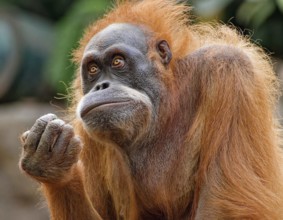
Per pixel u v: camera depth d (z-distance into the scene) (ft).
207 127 33.94
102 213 38.42
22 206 78.38
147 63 35.29
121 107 33.78
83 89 35.63
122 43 35.24
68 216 36.32
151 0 38.22
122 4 38.14
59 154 34.22
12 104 96.53
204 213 33.19
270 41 68.49
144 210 36.42
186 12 38.88
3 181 78.59
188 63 35.53
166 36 36.27
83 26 78.89
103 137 34.37
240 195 32.76
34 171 34.53
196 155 34.58
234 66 34.01
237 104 33.55
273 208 32.86
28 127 80.43
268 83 35.94
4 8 97.14
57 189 35.96
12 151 79.20
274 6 64.80
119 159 36.58
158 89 35.24
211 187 33.30
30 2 100.99
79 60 37.91
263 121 33.94
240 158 33.19
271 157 33.83
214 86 34.01
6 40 93.91
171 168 35.19
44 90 95.25
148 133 35.32
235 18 68.28
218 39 37.29
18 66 93.61
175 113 35.32
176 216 35.53
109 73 34.94
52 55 85.97
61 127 34.24
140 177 35.76
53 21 101.40
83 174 36.52
